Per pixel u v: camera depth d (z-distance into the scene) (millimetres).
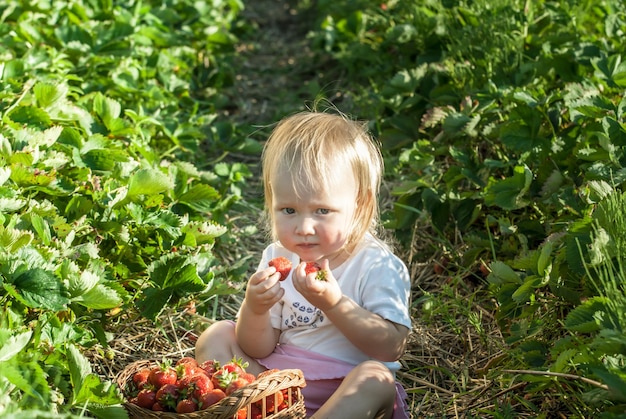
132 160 3953
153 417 2471
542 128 4164
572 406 2898
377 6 6887
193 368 2578
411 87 5148
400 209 4211
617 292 2525
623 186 3350
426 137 5121
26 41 5266
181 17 6770
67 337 2930
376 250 2975
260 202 4977
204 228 3738
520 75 4609
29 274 2723
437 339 3664
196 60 6691
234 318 3873
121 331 3592
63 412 2523
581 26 5301
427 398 3285
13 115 3941
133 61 5496
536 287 3127
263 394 2434
